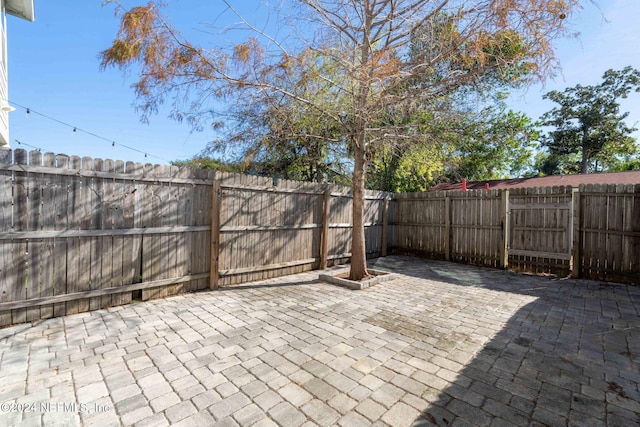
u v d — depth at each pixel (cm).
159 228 436
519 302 444
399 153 648
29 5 696
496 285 547
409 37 466
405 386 229
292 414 196
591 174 1255
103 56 338
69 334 312
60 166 351
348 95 497
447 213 801
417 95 469
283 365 258
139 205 417
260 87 449
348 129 536
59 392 214
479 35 370
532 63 382
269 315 381
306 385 229
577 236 600
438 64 437
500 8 349
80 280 371
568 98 2295
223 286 514
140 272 421
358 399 212
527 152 1334
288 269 616
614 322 363
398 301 446
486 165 1361
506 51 390
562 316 385
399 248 916
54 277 352
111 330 325
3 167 317
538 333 331
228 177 512
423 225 859
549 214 641
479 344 303
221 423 187
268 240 577
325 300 448
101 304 390
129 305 406
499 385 231
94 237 380
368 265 745
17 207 327
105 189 387
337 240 726
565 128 2342
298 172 1105
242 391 220
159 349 284
